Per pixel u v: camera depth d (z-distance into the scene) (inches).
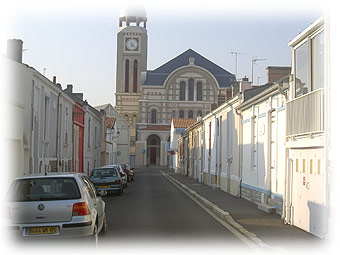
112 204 755.4
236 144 884.6
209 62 3528.5
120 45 3811.5
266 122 640.4
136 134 3464.6
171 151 2536.9
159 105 3376.0
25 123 693.9
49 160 876.6
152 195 971.3
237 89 1065.5
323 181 394.6
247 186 776.3
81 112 1304.1
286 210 502.3
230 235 436.8
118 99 3750.0
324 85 394.6
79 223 318.0
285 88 526.0
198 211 656.4
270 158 634.2
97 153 1690.5
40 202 319.9
